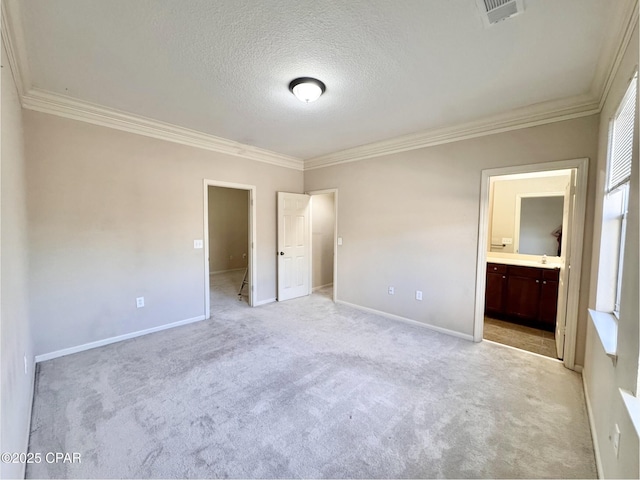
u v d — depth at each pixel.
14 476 1.31
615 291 2.09
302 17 1.63
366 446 1.73
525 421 1.96
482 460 1.64
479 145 3.18
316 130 3.55
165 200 3.55
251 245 4.59
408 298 3.85
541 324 3.83
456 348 3.10
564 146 2.64
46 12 1.58
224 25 1.70
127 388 2.30
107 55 2.00
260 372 2.56
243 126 3.41
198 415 1.99
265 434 1.82
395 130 3.52
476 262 3.25
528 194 4.43
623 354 1.29
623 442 1.19
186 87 2.46
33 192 2.64
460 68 2.14
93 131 2.97
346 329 3.63
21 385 1.69
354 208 4.47
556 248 4.23
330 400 2.17
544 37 1.78
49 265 2.75
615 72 1.87
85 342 2.99
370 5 1.54
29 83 2.39
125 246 3.24
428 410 2.06
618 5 1.50
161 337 3.34
